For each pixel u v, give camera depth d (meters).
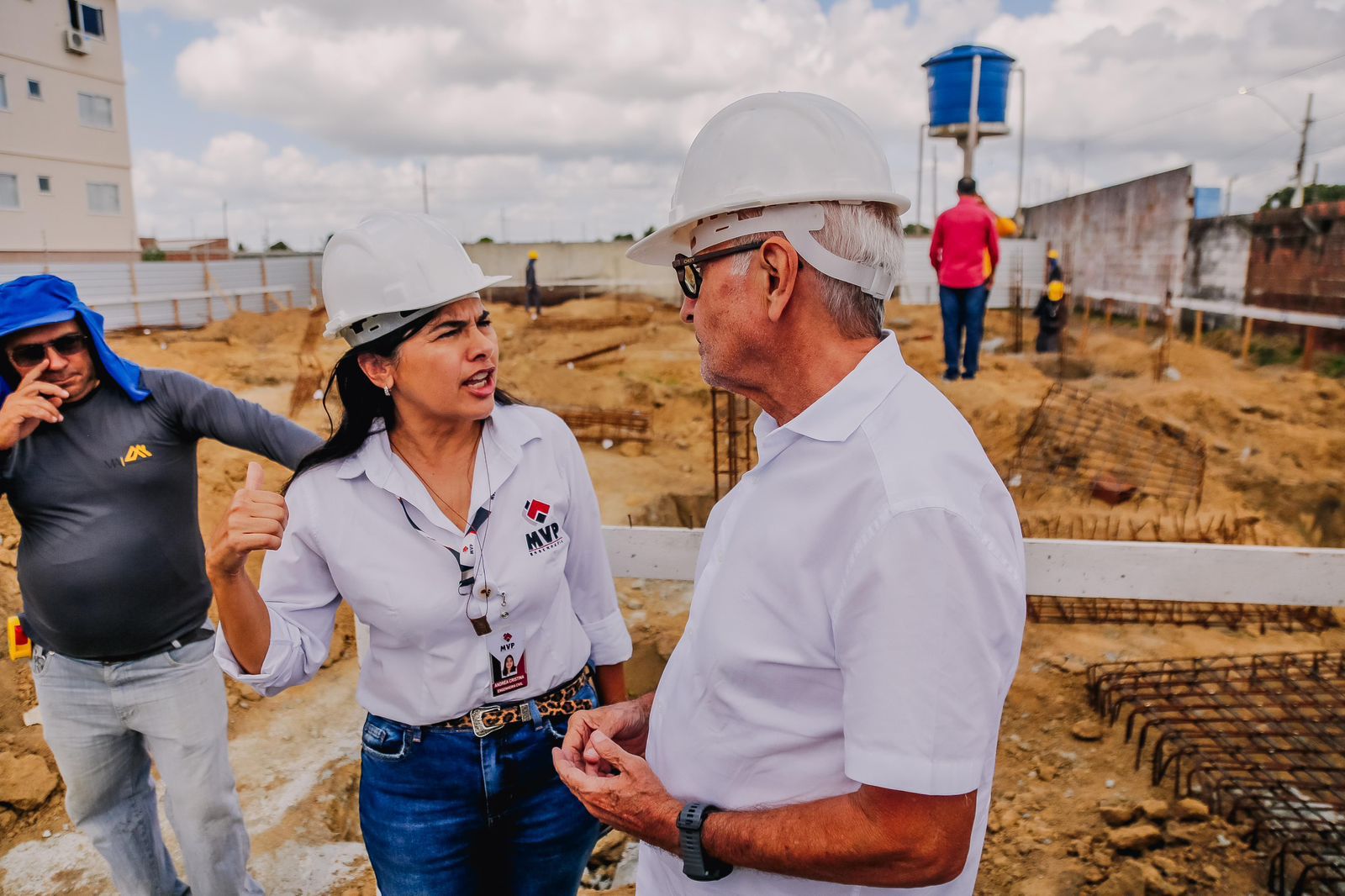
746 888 1.32
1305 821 2.89
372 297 1.67
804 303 1.21
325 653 1.89
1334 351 10.68
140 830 2.61
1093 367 11.62
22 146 28.12
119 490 2.30
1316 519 6.60
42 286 2.18
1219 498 6.44
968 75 18.08
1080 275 19.59
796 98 1.24
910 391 1.18
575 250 29.77
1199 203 21.17
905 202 1.22
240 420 2.41
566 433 2.01
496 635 1.82
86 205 30.31
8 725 3.73
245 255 28.67
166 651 2.37
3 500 5.24
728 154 1.21
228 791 2.51
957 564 1.04
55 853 3.14
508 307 23.12
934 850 1.09
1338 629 4.40
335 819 3.36
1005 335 16.59
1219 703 3.64
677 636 4.75
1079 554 2.79
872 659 1.07
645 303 28.59
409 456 1.84
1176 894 2.73
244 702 4.06
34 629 2.38
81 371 2.25
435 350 1.68
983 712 1.07
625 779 1.40
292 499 1.83
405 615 1.77
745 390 1.30
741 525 1.27
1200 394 8.87
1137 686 3.64
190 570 2.40
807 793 1.23
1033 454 6.94
